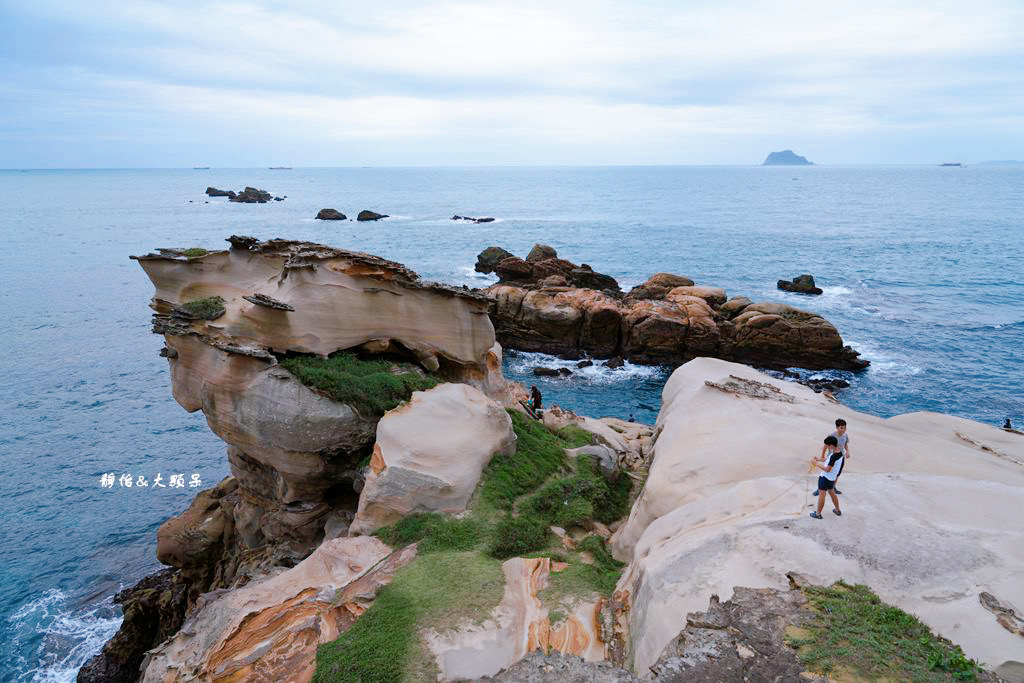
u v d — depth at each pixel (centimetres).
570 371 4688
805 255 9369
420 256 9100
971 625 985
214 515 2294
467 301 2344
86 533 2795
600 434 2577
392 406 1945
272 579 1482
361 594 1368
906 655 955
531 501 1812
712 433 1870
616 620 1310
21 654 2161
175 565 2275
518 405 2692
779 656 964
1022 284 7281
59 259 8906
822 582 1108
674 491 1636
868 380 4472
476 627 1269
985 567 1100
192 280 2012
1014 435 2267
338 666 1158
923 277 7769
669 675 937
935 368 4691
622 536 1741
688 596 1144
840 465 1227
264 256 2062
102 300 6688
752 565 1169
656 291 5559
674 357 4784
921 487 1421
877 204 18850
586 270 6141
